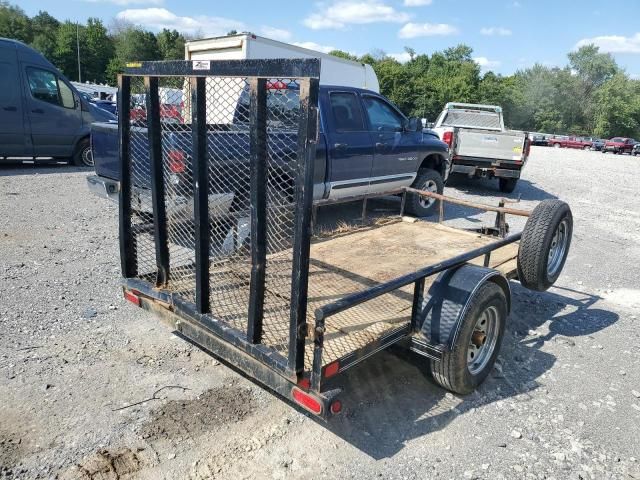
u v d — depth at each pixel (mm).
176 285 3318
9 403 2977
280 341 2707
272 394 3230
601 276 6133
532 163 21844
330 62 13516
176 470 2549
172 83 2979
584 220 9438
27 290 4562
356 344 2732
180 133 3062
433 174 8156
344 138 6500
